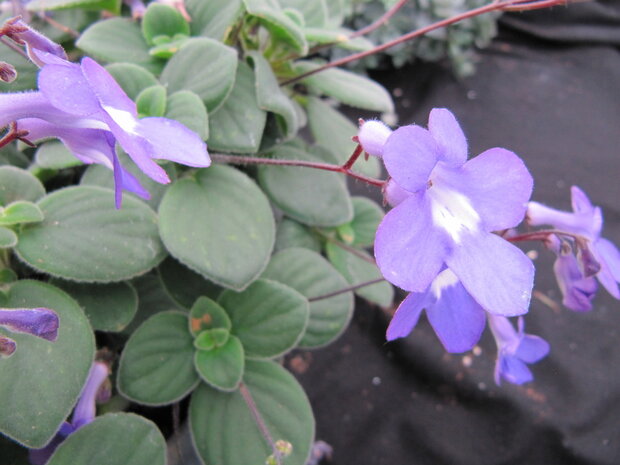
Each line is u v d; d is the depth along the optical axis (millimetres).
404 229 69
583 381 207
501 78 317
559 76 320
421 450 198
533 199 266
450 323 84
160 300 138
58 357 97
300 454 117
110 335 135
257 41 152
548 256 242
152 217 115
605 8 333
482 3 296
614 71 323
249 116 130
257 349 124
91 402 115
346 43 147
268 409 121
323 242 163
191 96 119
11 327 79
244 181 127
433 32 294
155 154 75
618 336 220
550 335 220
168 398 118
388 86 313
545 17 333
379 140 86
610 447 194
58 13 154
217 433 118
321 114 165
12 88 124
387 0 234
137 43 139
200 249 115
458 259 71
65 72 64
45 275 123
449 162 74
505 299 69
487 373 208
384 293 159
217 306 123
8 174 115
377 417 204
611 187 272
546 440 196
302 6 156
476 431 200
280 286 125
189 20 141
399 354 213
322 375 211
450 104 306
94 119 80
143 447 103
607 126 299
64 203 110
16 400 93
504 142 291
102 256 107
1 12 156
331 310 137
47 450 114
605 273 104
